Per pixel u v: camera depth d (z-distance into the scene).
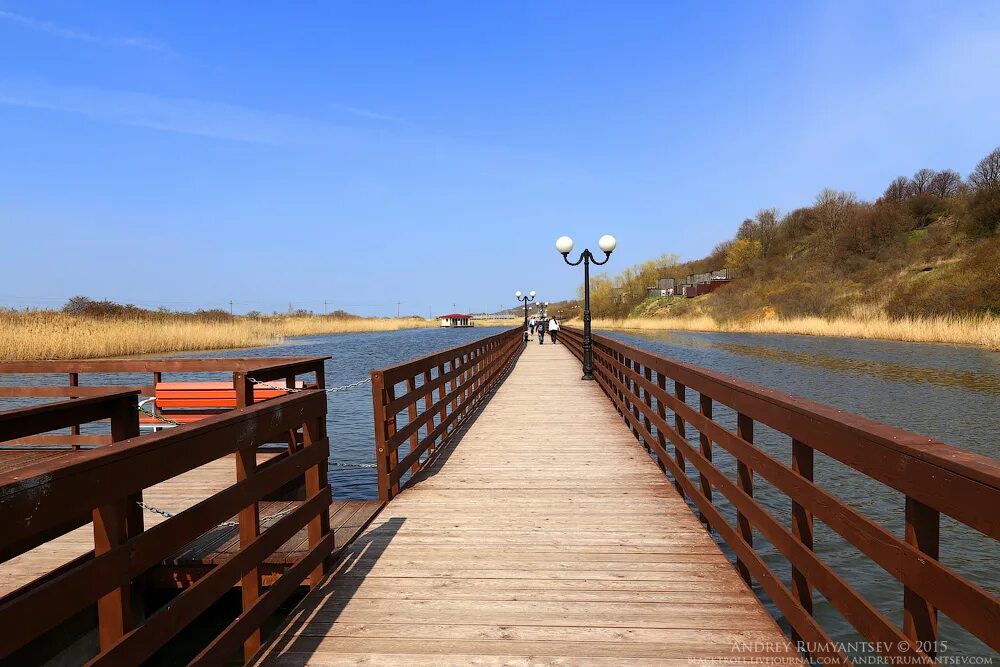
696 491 4.47
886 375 18.33
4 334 23.95
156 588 3.95
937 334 28.97
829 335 37.22
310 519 3.40
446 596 3.37
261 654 2.77
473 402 11.06
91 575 1.75
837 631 4.31
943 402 13.54
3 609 1.46
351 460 9.41
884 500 7.10
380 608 3.24
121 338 28.61
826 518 2.22
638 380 7.21
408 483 5.82
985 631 1.37
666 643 2.84
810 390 15.77
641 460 6.71
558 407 10.66
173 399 6.77
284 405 3.09
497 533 4.42
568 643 2.85
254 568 2.76
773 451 9.37
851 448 2.01
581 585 3.50
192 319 50.41
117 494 1.86
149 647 1.96
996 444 9.73
